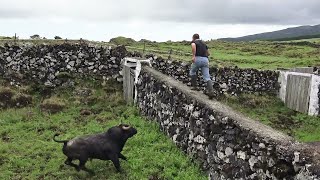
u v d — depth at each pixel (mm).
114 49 18844
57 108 15609
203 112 9352
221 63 23375
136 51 21094
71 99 16797
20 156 10773
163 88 12477
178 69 19203
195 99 10039
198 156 9594
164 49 28969
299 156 5844
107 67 18609
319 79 17859
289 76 19578
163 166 9680
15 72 17891
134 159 10133
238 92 20438
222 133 8258
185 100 10617
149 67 15898
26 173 9797
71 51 18609
